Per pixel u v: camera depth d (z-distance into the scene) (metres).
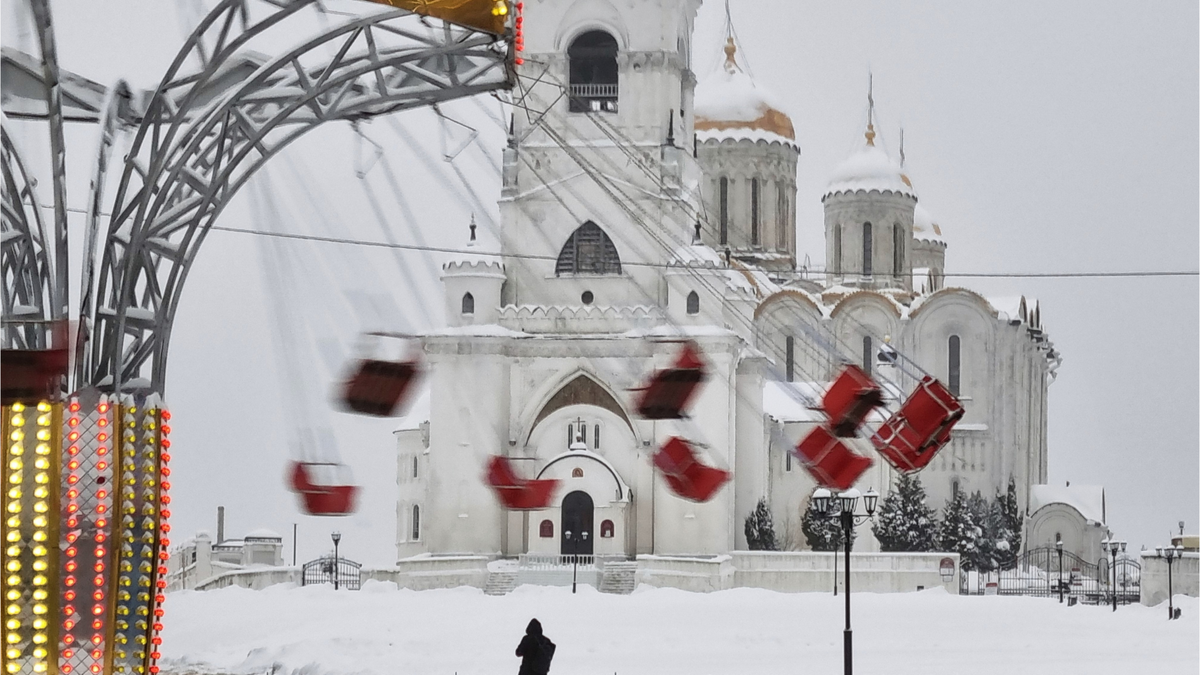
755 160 130.25
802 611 73.38
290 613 70.69
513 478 39.72
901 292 132.88
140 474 25.22
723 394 95.81
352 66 25.44
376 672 45.03
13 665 23.98
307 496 28.94
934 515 119.94
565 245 99.19
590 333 98.50
